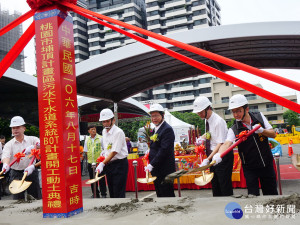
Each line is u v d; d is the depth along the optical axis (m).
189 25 64.31
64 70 2.23
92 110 16.97
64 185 2.12
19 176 3.70
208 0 66.75
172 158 3.37
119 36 67.75
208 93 59.19
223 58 1.52
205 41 7.89
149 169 3.21
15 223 2.05
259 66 11.03
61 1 2.21
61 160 2.13
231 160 3.14
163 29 65.94
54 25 2.21
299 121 47.19
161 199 2.48
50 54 2.22
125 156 3.71
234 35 7.66
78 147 2.31
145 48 8.27
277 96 1.48
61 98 2.16
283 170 8.30
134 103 17.72
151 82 12.63
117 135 3.58
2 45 94.88
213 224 1.62
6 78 9.11
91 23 69.31
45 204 2.17
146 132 3.55
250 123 2.80
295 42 8.86
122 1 68.56
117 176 3.63
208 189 6.30
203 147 2.93
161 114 3.45
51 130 2.18
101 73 10.24
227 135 2.93
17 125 3.60
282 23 7.36
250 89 1.54
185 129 14.55
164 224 1.71
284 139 25.25
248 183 2.83
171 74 12.25
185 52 9.56
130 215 2.00
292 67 10.82
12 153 3.73
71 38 2.37
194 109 3.27
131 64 10.05
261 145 2.78
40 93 2.23
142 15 71.75
